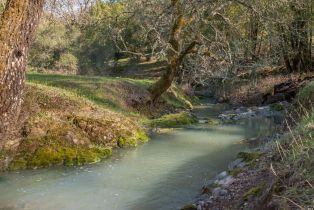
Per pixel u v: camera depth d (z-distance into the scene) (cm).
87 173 952
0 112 493
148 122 1623
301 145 543
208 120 1719
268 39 1920
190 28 1941
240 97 2548
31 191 825
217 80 2886
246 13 1908
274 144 747
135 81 2200
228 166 920
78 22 1322
